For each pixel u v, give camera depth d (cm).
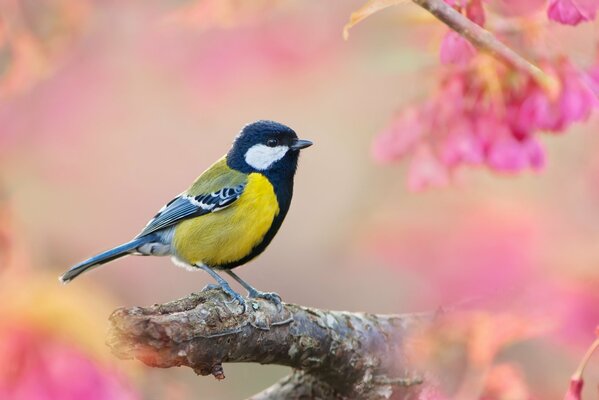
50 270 1287
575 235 1028
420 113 887
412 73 920
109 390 571
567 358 888
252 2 1076
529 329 770
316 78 1294
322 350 834
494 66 823
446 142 877
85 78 1265
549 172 1216
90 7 1240
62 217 1353
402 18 892
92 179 1345
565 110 805
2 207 1167
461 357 830
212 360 738
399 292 1411
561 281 805
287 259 1620
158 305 725
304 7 1236
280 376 1424
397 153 902
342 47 1273
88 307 582
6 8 1178
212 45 1221
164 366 693
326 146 1589
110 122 1297
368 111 1467
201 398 1386
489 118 845
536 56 812
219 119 1390
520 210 1098
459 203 1159
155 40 1239
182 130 1380
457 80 849
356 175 1584
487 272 1038
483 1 773
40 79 1248
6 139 1259
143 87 1277
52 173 1316
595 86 810
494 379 756
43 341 564
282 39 1227
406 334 881
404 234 1194
